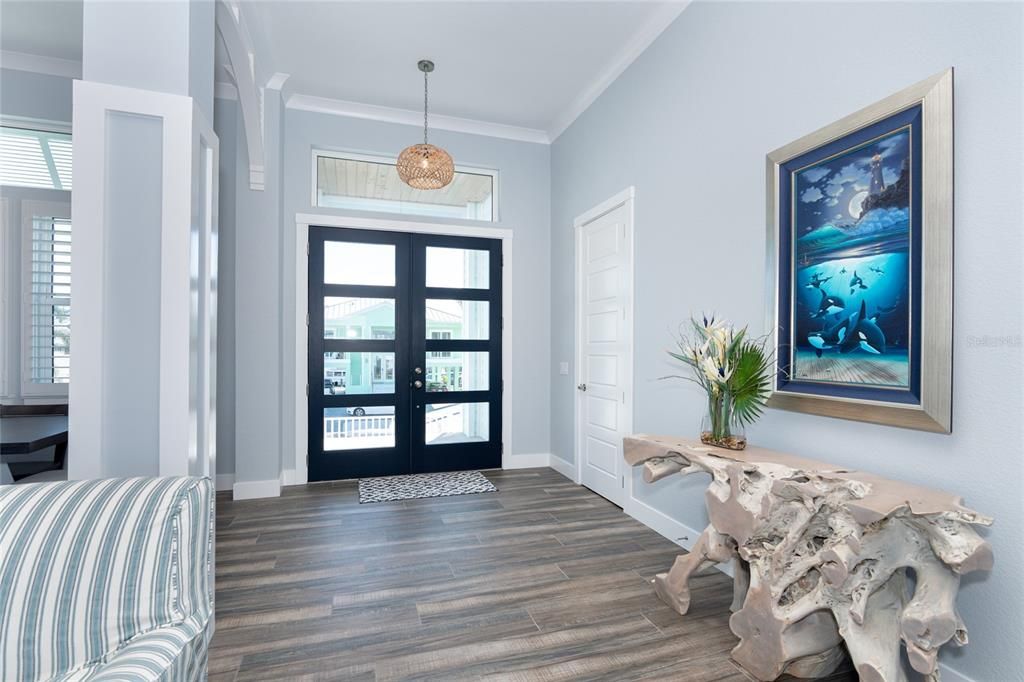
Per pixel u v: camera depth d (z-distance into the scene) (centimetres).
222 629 192
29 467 271
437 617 202
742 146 236
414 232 437
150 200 158
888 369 167
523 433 466
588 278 398
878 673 138
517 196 465
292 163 402
